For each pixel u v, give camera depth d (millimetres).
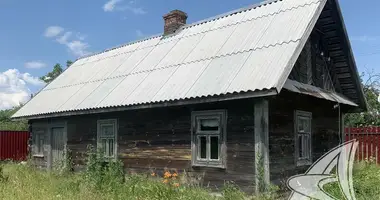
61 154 15258
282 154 9484
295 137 10180
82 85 15414
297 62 10680
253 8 12719
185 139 10484
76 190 9734
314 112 11547
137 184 9859
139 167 11703
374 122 21141
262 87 8406
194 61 11484
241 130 9305
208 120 10109
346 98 13477
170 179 9945
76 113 13305
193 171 10203
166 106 10359
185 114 10570
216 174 9688
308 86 10797
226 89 9094
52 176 13070
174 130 10805
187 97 9656
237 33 11672
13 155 20359
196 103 9609
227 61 10438
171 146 10836
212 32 12766
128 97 11680
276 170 9156
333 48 12625
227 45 11297
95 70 16234
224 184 9406
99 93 13453
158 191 9016
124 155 12266
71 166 14383
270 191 8555
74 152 14445
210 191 9719
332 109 12898
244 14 12672
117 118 12688
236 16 12891
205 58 11273
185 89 10148
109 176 10719
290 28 10211
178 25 15203
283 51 9367
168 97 10211
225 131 9602
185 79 10742
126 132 12312
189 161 10312
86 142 13922
